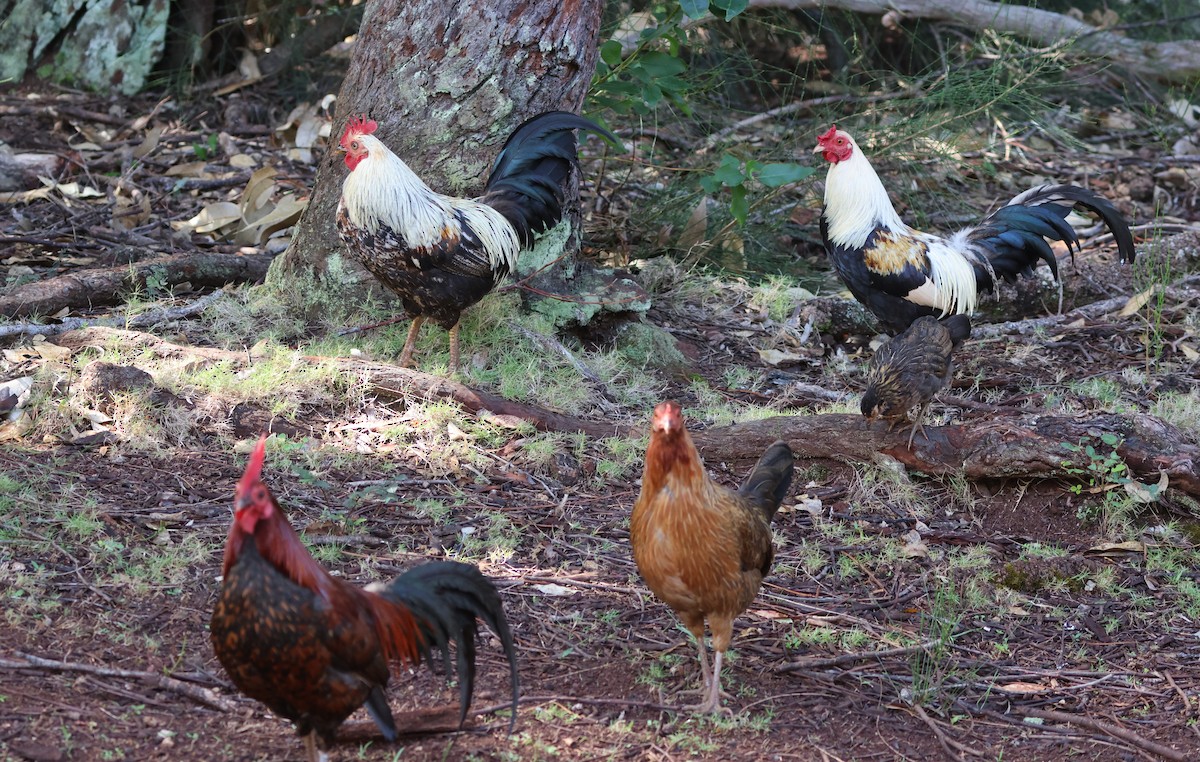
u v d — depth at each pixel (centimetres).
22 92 1077
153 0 1103
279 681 316
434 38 666
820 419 597
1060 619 492
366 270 678
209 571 452
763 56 1192
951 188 1034
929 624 479
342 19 1127
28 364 588
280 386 588
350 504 512
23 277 736
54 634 401
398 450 567
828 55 1247
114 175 948
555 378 651
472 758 366
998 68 921
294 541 317
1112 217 680
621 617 464
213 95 1105
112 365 562
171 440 549
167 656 400
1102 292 852
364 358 639
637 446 595
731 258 884
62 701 366
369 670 324
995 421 590
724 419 632
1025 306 841
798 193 945
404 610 342
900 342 551
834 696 429
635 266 841
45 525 466
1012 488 581
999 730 416
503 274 633
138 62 1098
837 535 544
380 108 677
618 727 392
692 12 707
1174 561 539
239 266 745
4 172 899
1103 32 1214
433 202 598
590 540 520
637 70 772
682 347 744
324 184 687
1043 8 1297
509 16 662
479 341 675
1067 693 441
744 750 388
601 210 914
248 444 551
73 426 543
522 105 678
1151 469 564
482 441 589
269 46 1167
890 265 636
